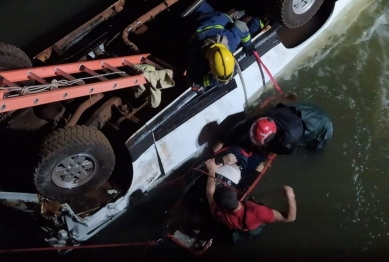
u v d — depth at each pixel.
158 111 4.53
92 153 3.96
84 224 4.23
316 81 5.37
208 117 4.68
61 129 3.84
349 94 5.29
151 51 4.96
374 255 4.33
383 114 5.16
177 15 5.09
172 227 4.38
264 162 4.71
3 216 4.46
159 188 4.67
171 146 4.51
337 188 4.73
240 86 4.82
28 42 6.09
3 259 4.34
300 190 4.73
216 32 4.31
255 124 4.33
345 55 5.57
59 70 4.06
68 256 4.40
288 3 4.70
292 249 4.40
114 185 4.47
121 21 5.18
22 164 4.40
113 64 4.37
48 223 4.13
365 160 4.88
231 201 4.00
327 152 4.93
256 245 4.44
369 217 4.54
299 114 4.62
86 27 5.01
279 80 5.30
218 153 4.51
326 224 4.53
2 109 3.45
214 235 4.38
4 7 6.48
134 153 4.22
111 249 4.43
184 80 4.71
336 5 5.52
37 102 3.61
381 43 5.68
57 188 4.04
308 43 5.42
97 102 4.46
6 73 3.79
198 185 4.32
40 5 6.48
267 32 4.89
